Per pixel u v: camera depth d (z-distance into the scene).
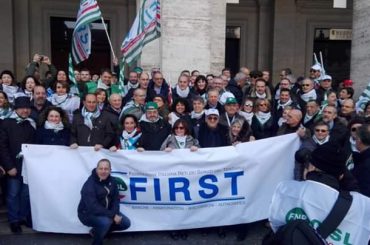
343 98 7.02
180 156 5.16
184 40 9.18
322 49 15.80
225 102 5.84
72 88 7.03
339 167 2.57
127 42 7.44
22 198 5.22
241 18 15.28
